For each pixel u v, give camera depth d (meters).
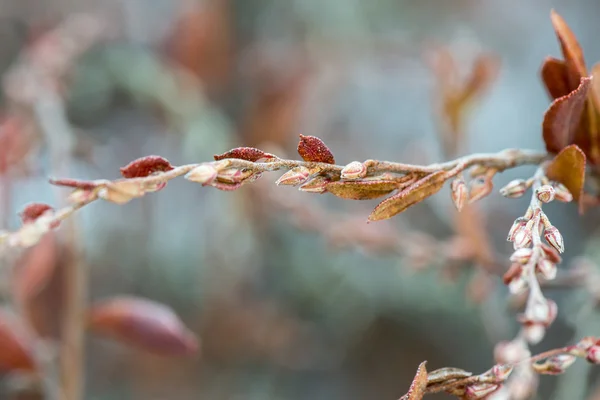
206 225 0.55
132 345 0.32
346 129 0.63
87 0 0.58
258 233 0.54
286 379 0.56
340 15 0.60
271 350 0.56
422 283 0.54
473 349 0.54
